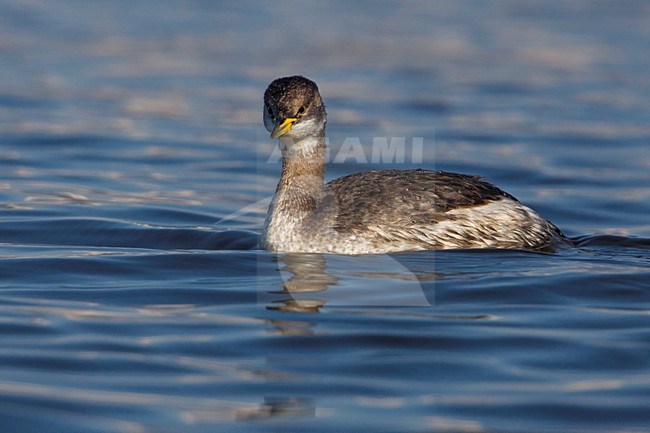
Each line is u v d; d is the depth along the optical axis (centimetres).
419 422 838
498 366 963
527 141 2386
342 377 935
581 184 2002
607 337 1041
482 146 2325
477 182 1521
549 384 919
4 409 851
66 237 1527
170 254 1392
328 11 4378
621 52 3556
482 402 878
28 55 3362
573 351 1001
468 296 1188
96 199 1800
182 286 1236
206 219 1680
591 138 2417
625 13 4369
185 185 1950
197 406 868
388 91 2958
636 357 984
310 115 1439
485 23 4138
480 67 3341
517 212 1498
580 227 1692
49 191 1856
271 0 4631
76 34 3734
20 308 1134
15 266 1320
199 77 3119
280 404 872
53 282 1251
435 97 2884
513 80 3144
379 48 3619
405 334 1050
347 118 2577
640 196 1902
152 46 3569
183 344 1017
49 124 2489
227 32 3850
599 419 846
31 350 993
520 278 1263
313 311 1131
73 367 950
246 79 3100
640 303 1167
